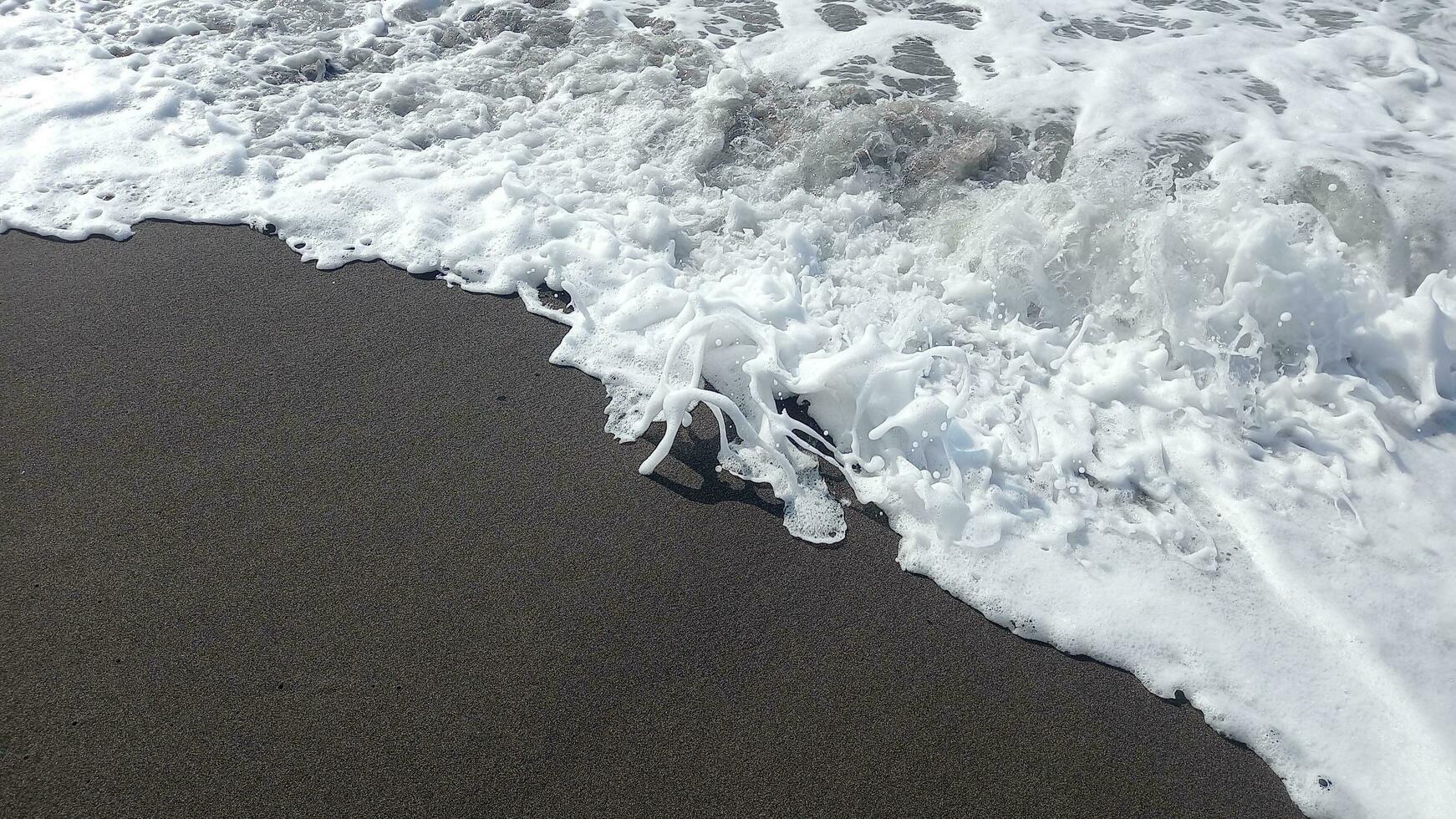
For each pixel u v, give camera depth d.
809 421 3.28
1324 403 3.38
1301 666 2.56
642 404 3.30
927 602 2.70
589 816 2.17
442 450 3.10
